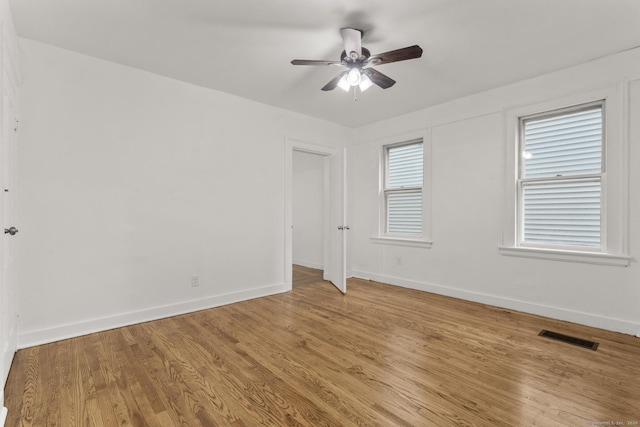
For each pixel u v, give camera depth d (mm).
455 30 2389
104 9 2139
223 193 3631
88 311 2764
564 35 2463
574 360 2258
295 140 4328
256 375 2062
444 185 3986
